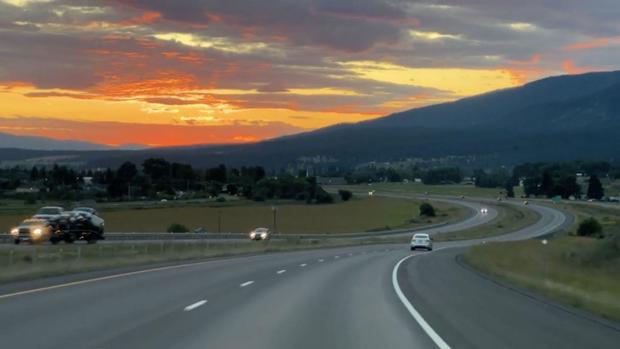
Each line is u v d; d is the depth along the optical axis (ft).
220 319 52.90
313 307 62.13
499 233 380.37
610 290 105.50
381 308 62.39
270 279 93.40
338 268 121.08
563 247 233.55
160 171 594.24
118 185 522.06
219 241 222.69
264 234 272.10
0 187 508.12
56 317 51.83
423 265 135.44
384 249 230.48
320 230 379.96
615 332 51.03
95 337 43.62
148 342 42.29
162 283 82.89
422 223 437.58
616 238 211.00
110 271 101.19
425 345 43.34
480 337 47.24
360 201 615.98
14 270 89.25
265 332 47.14
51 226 164.04
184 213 422.00
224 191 593.83
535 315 60.54
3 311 54.60
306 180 601.21
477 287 88.69
